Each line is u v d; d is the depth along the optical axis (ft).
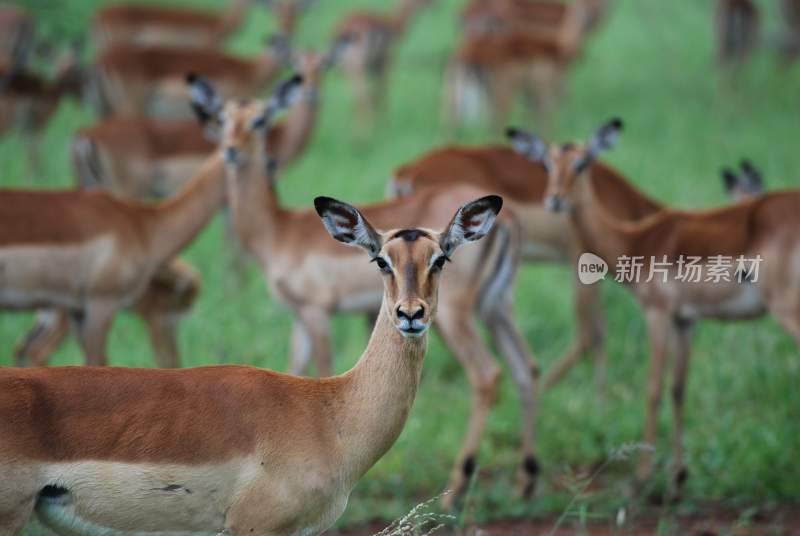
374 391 22.75
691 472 36.40
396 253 22.31
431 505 34.50
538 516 33.94
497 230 37.22
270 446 21.86
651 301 37.83
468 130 82.84
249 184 39.40
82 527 21.49
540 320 48.01
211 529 21.99
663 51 104.47
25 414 20.74
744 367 40.75
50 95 67.82
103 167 55.72
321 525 22.58
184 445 21.45
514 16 99.71
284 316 45.80
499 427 40.60
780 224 36.22
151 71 72.23
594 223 39.32
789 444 36.19
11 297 36.73
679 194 60.75
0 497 20.47
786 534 31.58
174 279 40.09
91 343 37.93
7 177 65.16
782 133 78.02
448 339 36.70
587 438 39.47
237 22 91.76
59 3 87.45
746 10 88.58
